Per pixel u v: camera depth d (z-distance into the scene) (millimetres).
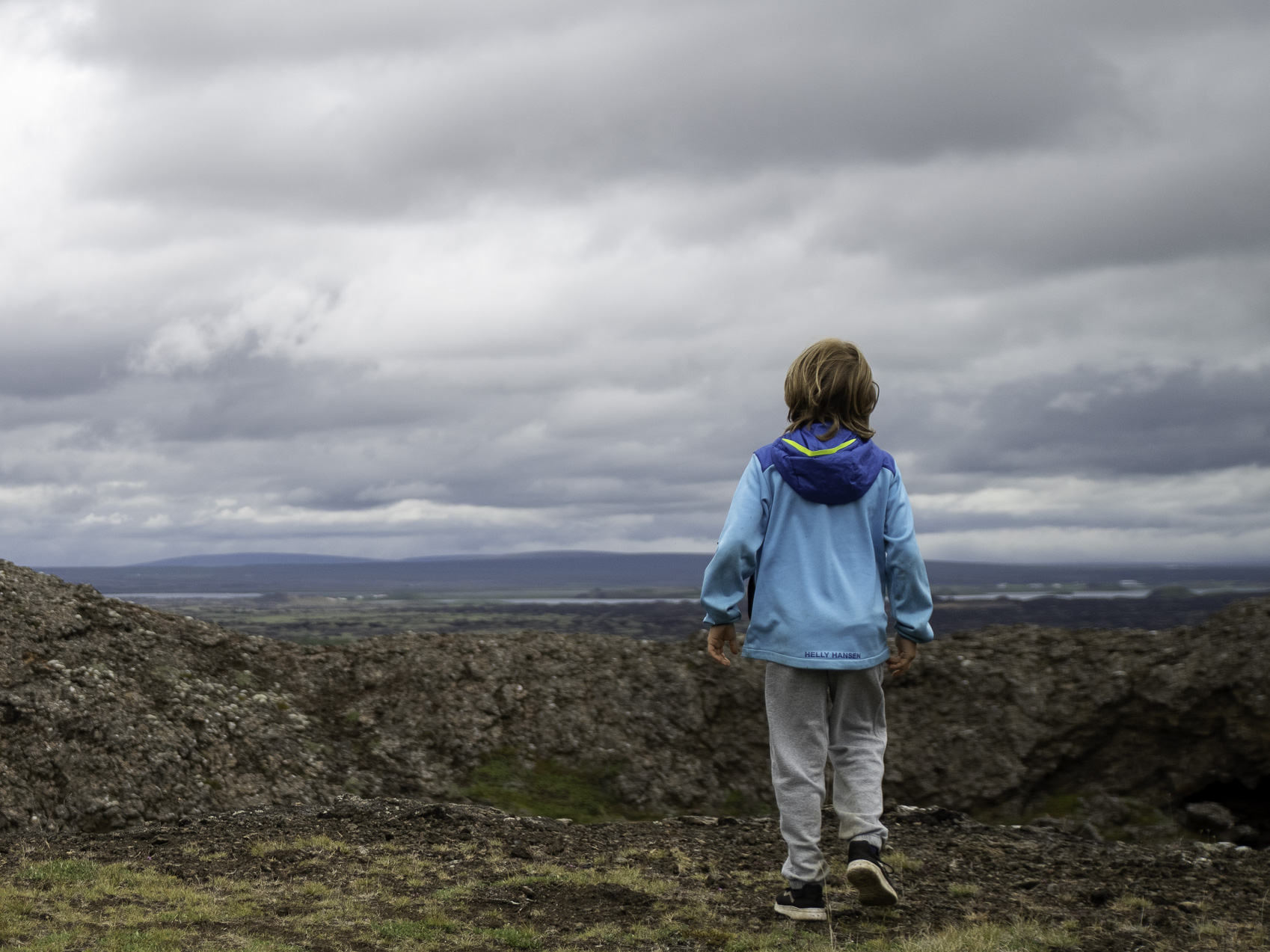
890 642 9156
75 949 3137
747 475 3770
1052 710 8203
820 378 3789
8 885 3928
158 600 199125
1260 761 7469
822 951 3354
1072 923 3738
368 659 8758
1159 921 3814
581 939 3566
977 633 9398
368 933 3533
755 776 8195
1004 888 4422
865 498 3729
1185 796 7719
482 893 4172
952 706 8477
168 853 4766
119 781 6195
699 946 3494
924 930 3645
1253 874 4824
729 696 8836
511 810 7336
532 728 8242
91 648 7387
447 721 8125
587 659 9195
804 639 3594
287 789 6891
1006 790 7812
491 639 9336
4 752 6070
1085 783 7945
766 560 3727
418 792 7363
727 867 4773
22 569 8141
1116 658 8453
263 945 3270
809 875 3707
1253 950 3420
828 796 7441
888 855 5094
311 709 8016
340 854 4816
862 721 3771
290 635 66562
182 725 7016
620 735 8320
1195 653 8102
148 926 3486
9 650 6922
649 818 7625
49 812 5828
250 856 4715
